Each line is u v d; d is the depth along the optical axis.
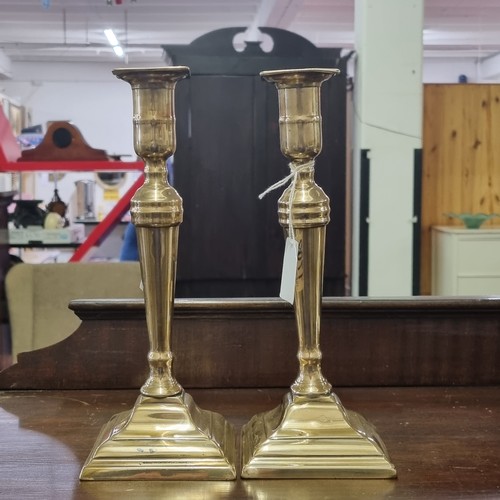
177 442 0.82
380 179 3.21
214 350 1.15
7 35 7.55
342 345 1.15
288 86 0.81
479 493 0.78
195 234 3.24
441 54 9.01
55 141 2.91
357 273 3.30
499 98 3.38
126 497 0.77
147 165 0.83
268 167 3.22
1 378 1.14
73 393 1.13
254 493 0.78
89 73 9.28
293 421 0.84
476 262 3.24
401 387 1.15
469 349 1.15
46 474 0.83
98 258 4.22
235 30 3.15
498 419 1.00
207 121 3.18
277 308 1.13
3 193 2.78
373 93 3.17
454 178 3.43
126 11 6.46
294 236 0.83
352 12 6.43
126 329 1.14
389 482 0.80
